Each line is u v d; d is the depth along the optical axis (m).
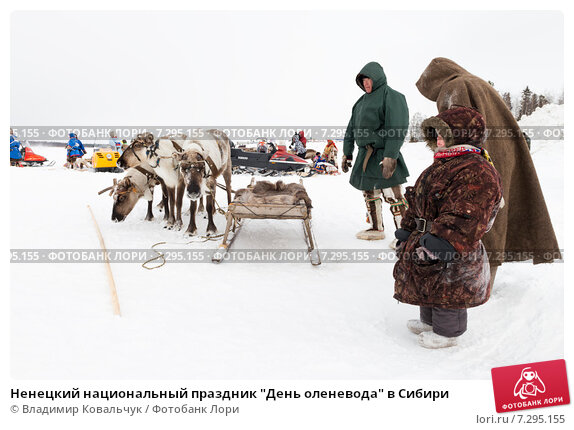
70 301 3.20
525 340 2.65
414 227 2.74
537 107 15.76
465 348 2.62
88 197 7.64
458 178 2.36
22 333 2.68
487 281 2.56
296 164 12.70
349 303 3.39
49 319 2.89
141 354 2.50
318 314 3.17
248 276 3.95
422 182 2.59
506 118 3.16
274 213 4.51
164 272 3.96
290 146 14.05
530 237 3.26
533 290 3.29
